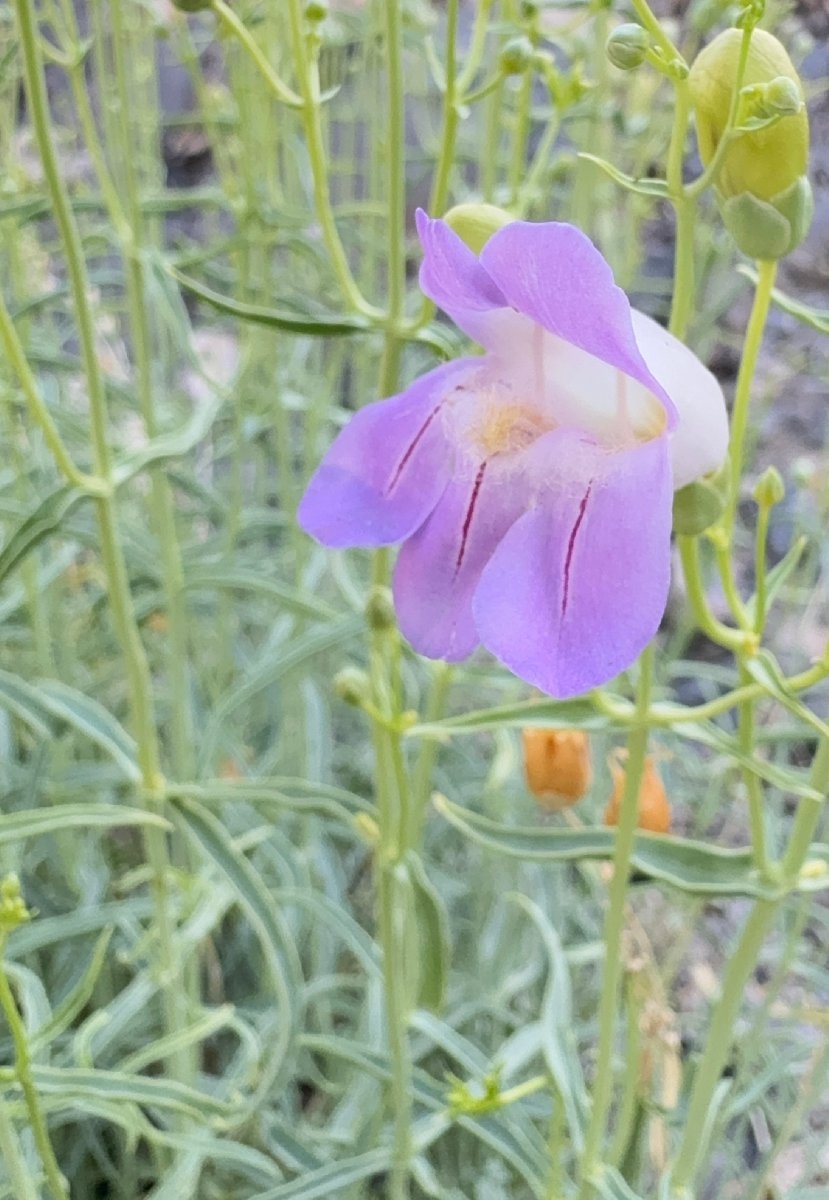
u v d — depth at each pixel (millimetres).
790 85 83
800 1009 178
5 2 214
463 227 95
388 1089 151
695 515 91
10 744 207
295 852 179
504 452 92
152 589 228
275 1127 151
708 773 234
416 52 218
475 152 258
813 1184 184
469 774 224
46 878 214
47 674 194
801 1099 162
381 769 120
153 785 137
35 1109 99
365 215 236
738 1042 192
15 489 215
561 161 171
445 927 131
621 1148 129
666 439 84
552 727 109
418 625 95
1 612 196
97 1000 190
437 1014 150
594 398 90
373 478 97
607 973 116
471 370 95
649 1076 135
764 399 245
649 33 95
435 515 94
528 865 199
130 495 246
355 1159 137
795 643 260
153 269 158
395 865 122
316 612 174
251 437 218
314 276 238
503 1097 122
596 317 77
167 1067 172
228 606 219
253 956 201
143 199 202
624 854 111
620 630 83
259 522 214
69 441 217
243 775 215
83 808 125
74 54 147
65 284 211
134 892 220
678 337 94
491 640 85
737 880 113
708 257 231
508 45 116
